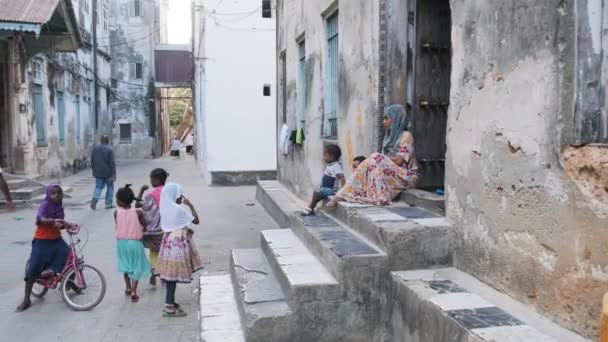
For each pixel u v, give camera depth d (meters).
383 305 4.43
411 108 6.22
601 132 3.03
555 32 3.25
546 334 3.10
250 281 5.09
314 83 9.01
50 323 5.33
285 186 12.34
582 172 3.06
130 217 5.93
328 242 4.88
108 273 7.07
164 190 5.55
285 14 12.10
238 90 17.75
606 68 3.01
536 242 3.45
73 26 15.49
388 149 6.00
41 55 16.95
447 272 4.38
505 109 3.78
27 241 9.03
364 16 6.56
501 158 3.83
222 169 17.86
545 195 3.37
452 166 4.56
